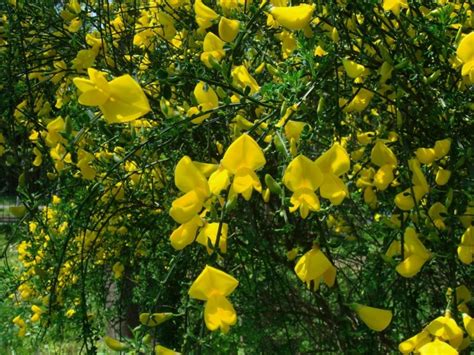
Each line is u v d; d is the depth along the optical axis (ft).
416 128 1.03
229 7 1.04
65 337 1.85
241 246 1.41
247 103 0.76
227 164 0.63
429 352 0.61
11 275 1.67
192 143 1.29
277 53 1.35
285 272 1.51
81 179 1.44
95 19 1.36
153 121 1.32
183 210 0.64
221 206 0.76
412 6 0.96
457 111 0.91
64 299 1.51
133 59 1.49
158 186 1.55
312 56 0.80
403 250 0.76
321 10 0.85
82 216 1.48
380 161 0.83
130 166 1.52
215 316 0.63
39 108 1.50
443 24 0.87
